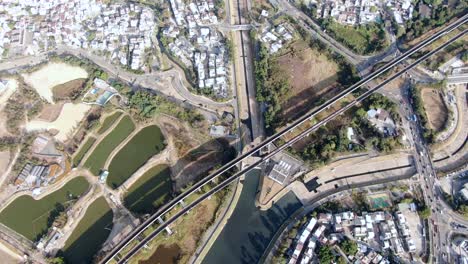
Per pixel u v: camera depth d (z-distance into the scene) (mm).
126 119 158750
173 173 148500
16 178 145625
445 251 133000
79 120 158500
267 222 140875
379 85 164750
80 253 134625
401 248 132750
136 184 146750
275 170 147375
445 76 167000
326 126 158375
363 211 139375
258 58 173375
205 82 166625
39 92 165250
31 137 153375
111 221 139375
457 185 145000
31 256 133125
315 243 133750
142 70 171375
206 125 157500
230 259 135125
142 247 132625
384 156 150625
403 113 159375
